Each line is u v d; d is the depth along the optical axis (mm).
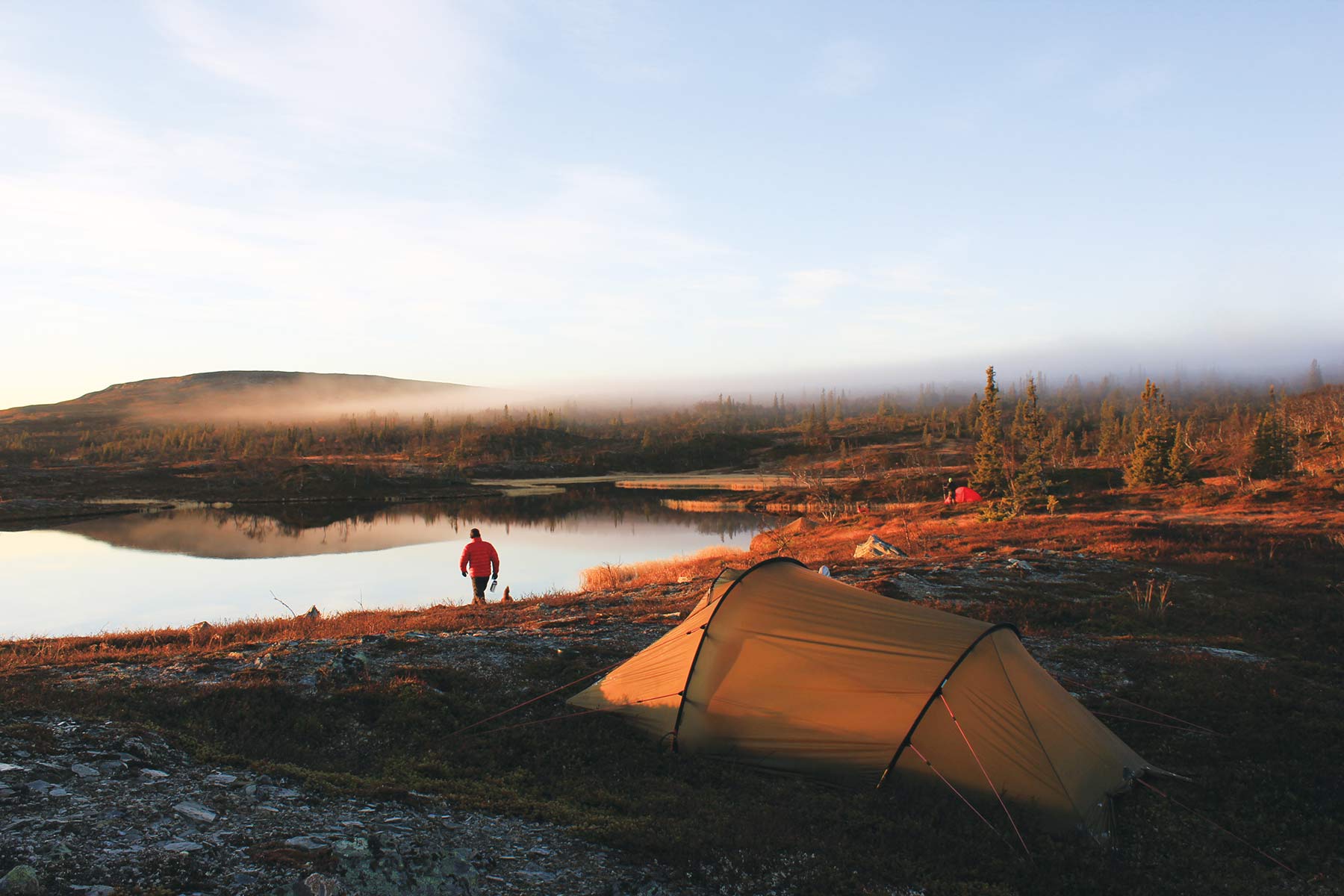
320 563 39781
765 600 9812
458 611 17797
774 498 84812
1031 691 8383
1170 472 62188
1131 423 139500
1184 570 20516
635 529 60938
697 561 28328
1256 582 19156
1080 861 6742
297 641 12047
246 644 12141
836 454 178250
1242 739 9258
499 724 9453
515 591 29625
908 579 18781
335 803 6535
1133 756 8500
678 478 153750
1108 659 12445
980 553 24609
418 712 9242
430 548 47094
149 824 5523
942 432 193250
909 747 8094
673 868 6059
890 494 70250
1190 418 184000
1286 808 7816
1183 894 6387
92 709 8164
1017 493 43906
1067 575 19859
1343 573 19750
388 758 8250
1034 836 7156
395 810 6543
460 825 6430
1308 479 47094
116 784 6184
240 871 5016
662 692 9438
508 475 163125
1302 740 9211
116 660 10836
